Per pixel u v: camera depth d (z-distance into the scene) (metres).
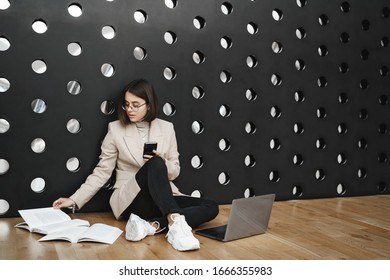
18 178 2.26
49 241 1.86
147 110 2.28
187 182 2.61
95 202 2.44
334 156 3.05
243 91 2.74
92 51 2.37
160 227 1.99
